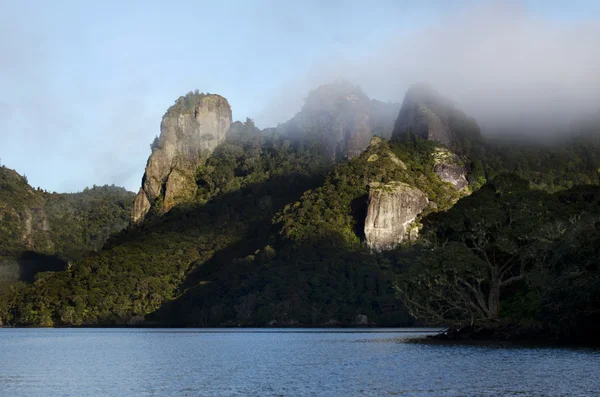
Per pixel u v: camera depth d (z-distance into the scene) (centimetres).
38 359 8350
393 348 8738
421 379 5609
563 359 6606
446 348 8275
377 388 5216
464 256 8662
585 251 7512
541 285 7988
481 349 7925
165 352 9281
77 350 9950
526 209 9138
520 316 8669
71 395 5209
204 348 10000
